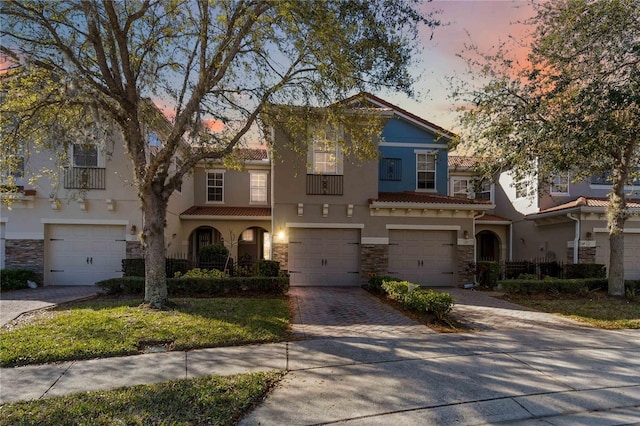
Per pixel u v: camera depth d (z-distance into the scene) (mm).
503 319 8781
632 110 8688
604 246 14820
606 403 4375
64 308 8969
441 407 4207
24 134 8930
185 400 4207
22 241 13383
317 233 13711
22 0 7789
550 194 15570
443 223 13922
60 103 8086
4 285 12219
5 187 10648
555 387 4785
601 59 9438
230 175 19547
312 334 7184
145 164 8531
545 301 10891
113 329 6723
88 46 8594
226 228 17969
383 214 13742
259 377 4891
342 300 10695
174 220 16344
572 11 9516
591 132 8734
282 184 13477
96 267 13781
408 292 9672
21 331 6652
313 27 7258
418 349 6246
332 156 12844
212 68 8227
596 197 16031
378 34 8031
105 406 4043
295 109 10062
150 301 8414
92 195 13664
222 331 6828
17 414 3873
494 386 4781
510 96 10656
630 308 9930
